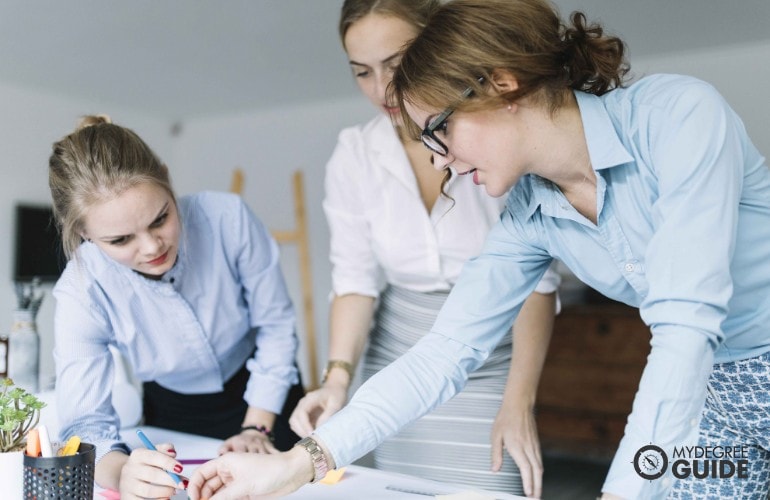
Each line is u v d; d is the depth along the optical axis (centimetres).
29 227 458
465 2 102
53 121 484
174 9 337
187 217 157
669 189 92
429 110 104
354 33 152
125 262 138
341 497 121
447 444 166
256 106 526
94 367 148
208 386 178
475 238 167
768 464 136
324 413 155
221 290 163
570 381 420
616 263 114
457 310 122
